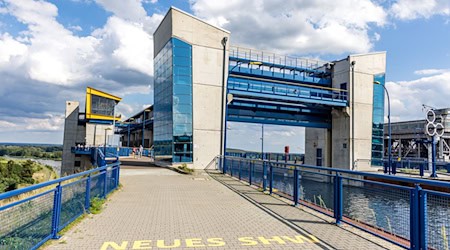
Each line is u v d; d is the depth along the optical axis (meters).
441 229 4.62
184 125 25.97
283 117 36.94
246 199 10.49
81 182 7.25
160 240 5.77
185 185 14.07
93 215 7.61
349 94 37.53
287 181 10.41
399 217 5.50
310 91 35.38
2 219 4.01
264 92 30.78
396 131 70.19
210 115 27.00
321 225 7.01
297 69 37.81
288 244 5.64
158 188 12.95
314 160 44.12
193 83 26.61
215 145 26.95
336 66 39.72
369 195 6.27
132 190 12.24
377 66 39.53
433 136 28.70
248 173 15.12
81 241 5.54
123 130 89.38
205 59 27.19
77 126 59.09
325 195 8.01
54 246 5.21
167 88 27.55
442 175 29.95
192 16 26.97
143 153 54.66
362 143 37.81
